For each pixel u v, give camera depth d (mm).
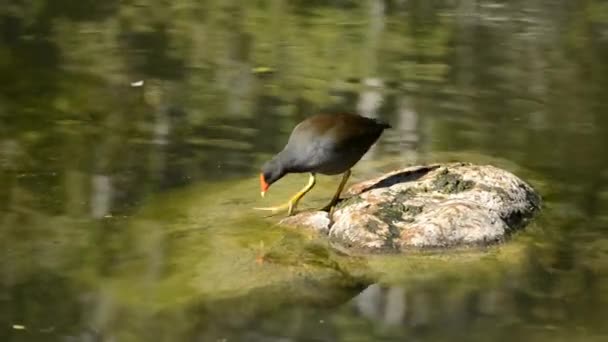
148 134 13539
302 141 10547
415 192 10914
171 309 8922
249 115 14297
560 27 19734
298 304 9125
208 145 13156
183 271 9641
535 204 11352
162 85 15586
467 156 12922
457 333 8648
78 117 14102
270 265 9805
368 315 8953
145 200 11406
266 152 12930
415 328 8727
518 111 14781
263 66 16703
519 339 8531
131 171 12242
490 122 14297
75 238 10344
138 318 8742
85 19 19484
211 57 17125
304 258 9953
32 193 11477
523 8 21188
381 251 10062
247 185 11875
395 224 10352
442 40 18672
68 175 12047
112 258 9914
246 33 18797
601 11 20953
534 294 9383
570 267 9938
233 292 9266
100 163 12484
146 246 10195
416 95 15398
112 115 14203
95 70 16219
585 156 13047
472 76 16469
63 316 8750
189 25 19328
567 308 9133
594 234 10688
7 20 19094
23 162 12398
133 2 21031
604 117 14602
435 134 13719
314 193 11625
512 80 16312
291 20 19891
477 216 10445
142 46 17688
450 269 9828
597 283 9602
